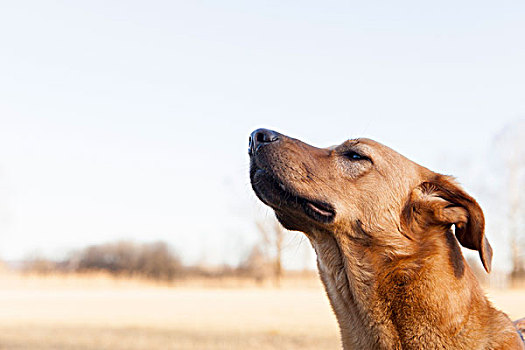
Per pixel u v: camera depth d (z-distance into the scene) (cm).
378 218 77
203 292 858
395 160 80
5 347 226
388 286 75
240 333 291
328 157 81
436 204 76
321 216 79
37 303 573
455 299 73
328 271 81
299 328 320
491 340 72
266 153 81
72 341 251
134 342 247
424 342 72
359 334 76
